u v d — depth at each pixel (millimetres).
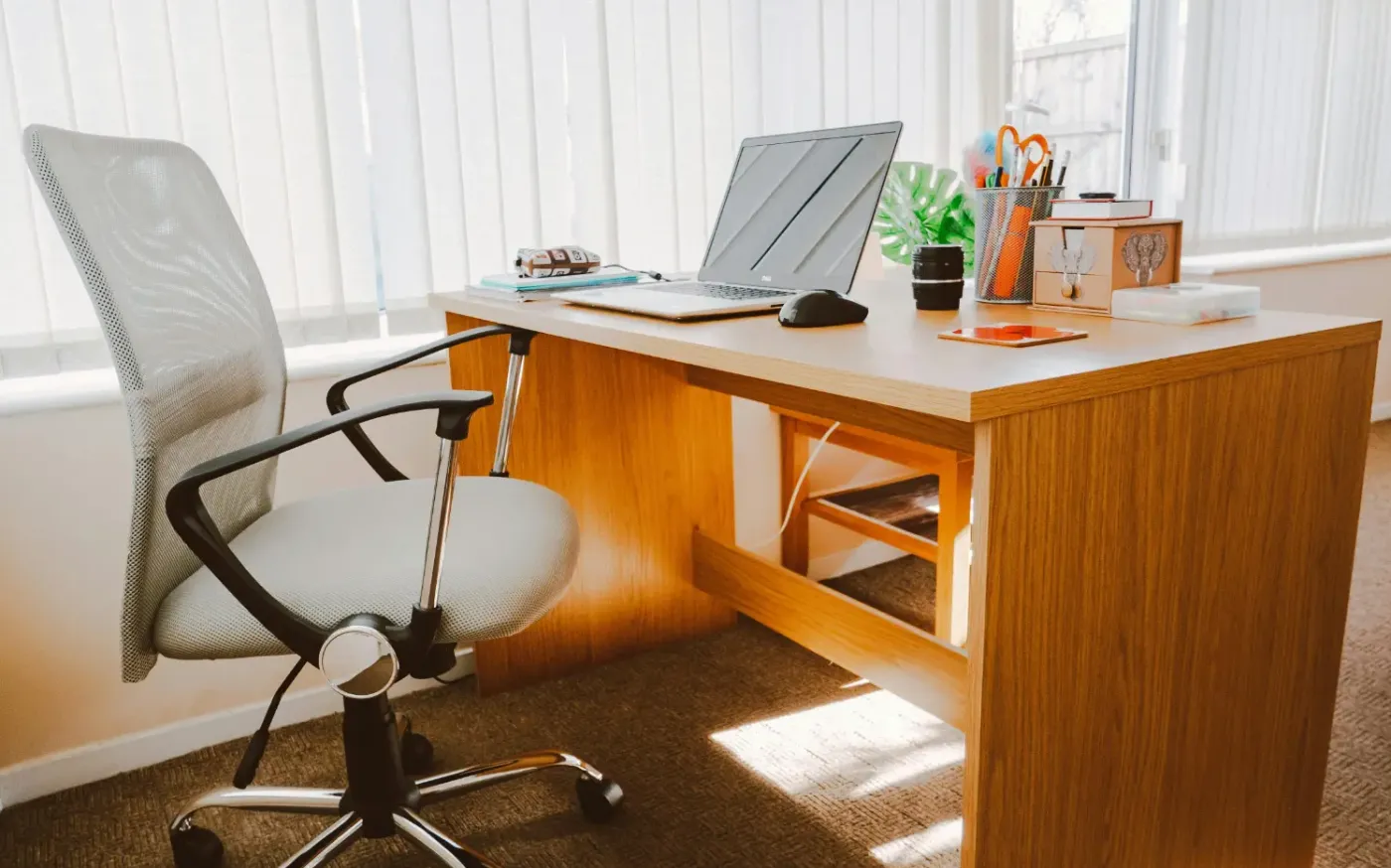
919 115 2525
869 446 2205
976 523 929
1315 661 1242
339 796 1434
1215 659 1134
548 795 1696
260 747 1464
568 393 2023
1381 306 3785
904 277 2064
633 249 2211
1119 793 1093
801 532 2484
